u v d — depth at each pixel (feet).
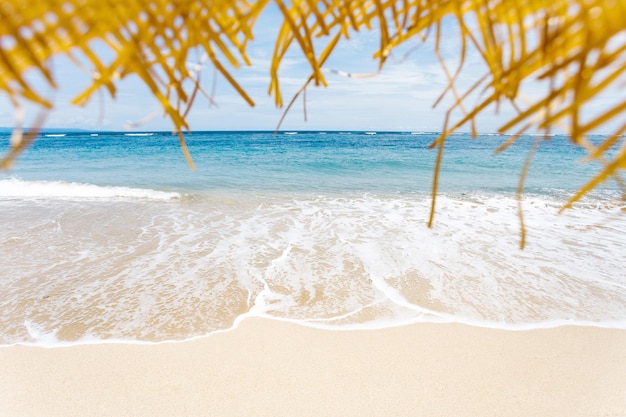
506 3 1.65
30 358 11.88
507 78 1.64
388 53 1.89
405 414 10.11
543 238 23.04
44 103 1.55
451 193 41.37
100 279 17.17
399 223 26.30
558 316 14.30
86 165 70.44
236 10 1.89
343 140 184.24
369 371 11.44
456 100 1.77
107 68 1.70
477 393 10.73
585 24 1.43
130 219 27.76
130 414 10.00
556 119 1.50
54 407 10.14
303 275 17.54
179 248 21.15
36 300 15.25
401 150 110.93
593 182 1.47
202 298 15.43
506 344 12.67
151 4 1.74
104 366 11.56
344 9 1.93
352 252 20.38
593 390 10.82
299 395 10.62
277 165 68.95
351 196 38.78
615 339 12.94
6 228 24.94
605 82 1.40
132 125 1.77
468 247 21.30
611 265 19.01
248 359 11.87
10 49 1.55
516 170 62.08
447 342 12.72
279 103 2.07
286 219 27.63
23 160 80.12
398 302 15.23
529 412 10.17
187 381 11.01
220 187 44.98
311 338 12.88
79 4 1.61
